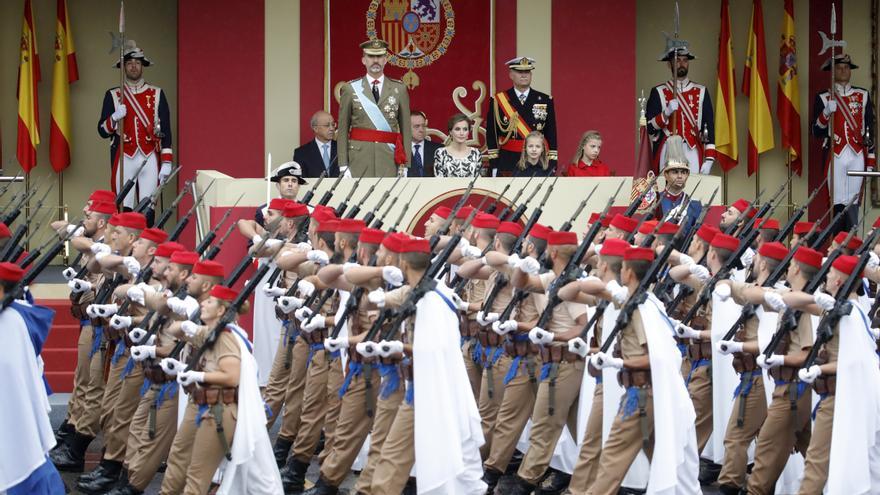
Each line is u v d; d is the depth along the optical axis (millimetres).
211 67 24578
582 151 20516
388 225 19094
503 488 13508
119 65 23766
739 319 13297
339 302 14148
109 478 13812
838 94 25109
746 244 13852
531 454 13000
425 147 23094
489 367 13766
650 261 12242
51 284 21062
